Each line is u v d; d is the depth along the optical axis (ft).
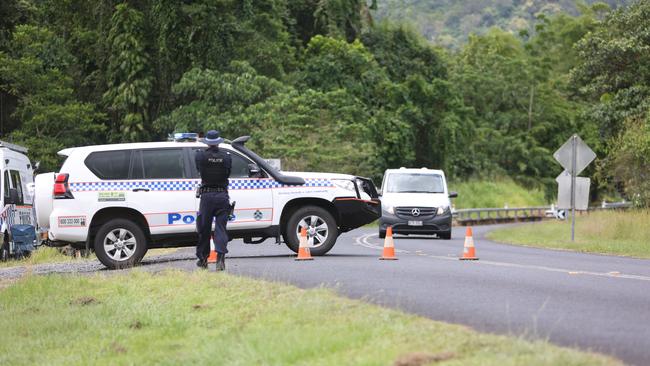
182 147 166.50
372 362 66.23
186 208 164.45
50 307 115.34
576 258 190.49
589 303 104.37
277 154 468.34
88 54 542.98
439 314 94.12
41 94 458.91
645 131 363.76
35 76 456.04
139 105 504.84
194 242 166.50
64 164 163.53
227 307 101.30
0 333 100.68
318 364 68.95
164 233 164.04
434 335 73.67
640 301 106.93
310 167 476.54
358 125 511.81
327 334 77.71
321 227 173.78
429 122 642.63
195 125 490.08
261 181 169.37
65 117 451.53
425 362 65.00
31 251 230.48
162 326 96.78
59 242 163.12
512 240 283.59
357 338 75.46
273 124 483.51
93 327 100.07
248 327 87.97
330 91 572.10
